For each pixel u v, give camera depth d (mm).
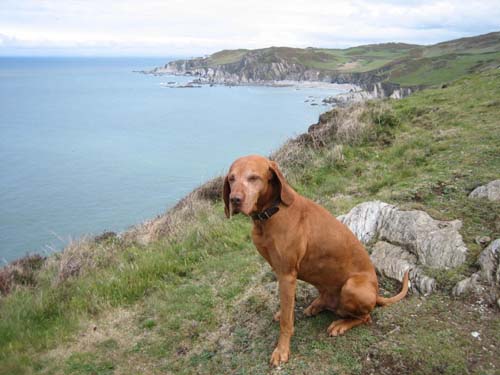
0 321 2113
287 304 1445
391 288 1756
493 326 1397
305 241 1451
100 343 1862
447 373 1262
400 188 2488
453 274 1645
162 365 1672
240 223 2857
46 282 2730
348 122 4156
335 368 1381
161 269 2422
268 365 1481
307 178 3412
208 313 1924
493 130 3277
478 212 1983
